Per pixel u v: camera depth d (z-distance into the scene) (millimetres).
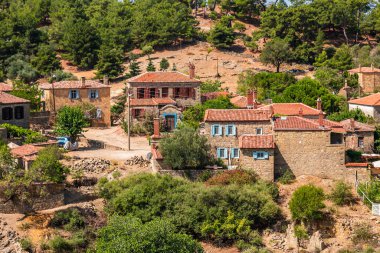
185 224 74375
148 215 74250
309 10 175500
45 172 75562
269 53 156000
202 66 160375
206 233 74000
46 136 95188
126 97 120562
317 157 82938
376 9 193250
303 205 74938
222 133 84875
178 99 114188
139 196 75500
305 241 74125
